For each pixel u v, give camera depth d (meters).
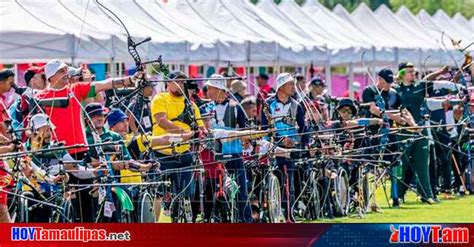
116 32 38.66
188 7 50.56
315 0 66.81
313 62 58.78
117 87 25.67
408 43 69.38
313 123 31.09
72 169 23.59
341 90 86.62
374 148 33.88
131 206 24.34
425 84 35.97
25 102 26.03
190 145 26.64
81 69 25.66
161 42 42.53
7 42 36.00
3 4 37.94
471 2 118.62
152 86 30.39
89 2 37.91
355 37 65.38
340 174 31.67
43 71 28.91
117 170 24.89
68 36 36.75
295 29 58.44
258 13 55.25
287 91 29.89
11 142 22.64
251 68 69.88
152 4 47.41
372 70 65.75
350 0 128.88
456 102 37.78
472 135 37.75
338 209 31.70
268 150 28.67
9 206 23.06
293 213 30.03
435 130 38.19
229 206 27.22
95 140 24.62
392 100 35.62
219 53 47.31
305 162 30.06
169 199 26.06
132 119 29.83
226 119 28.80
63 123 24.36
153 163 24.67
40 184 23.12
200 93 42.16
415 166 35.66
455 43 38.69
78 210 23.83
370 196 33.12
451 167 38.75
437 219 30.66
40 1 38.34
